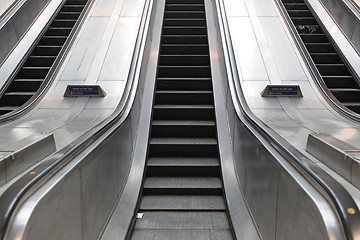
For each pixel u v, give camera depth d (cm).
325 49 576
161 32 655
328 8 639
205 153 420
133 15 643
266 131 251
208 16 719
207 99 508
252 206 275
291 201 172
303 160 179
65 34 628
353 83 496
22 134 289
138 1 696
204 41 661
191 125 449
